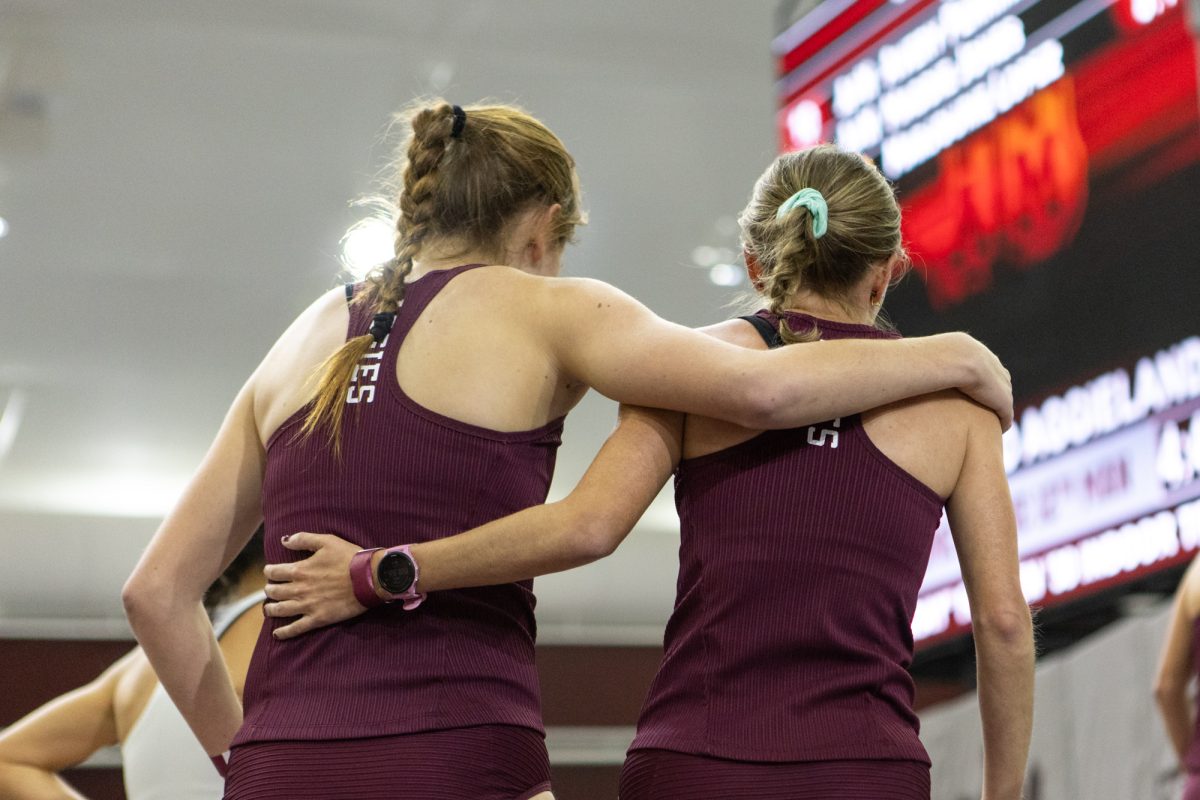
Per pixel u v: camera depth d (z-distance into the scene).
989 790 3.70
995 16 10.41
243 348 11.79
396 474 3.28
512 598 3.36
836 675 3.30
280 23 10.84
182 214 11.27
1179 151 8.75
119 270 11.40
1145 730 7.28
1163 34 8.99
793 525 3.38
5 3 10.46
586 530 3.27
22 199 11.09
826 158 3.77
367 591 3.16
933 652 10.51
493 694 3.19
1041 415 9.75
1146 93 9.08
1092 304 9.35
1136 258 9.02
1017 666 3.53
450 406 3.31
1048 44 9.89
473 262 3.57
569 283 3.49
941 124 10.84
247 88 10.98
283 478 3.40
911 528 3.47
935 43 10.95
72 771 10.70
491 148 3.60
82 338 11.58
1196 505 8.38
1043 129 9.84
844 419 3.48
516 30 11.12
